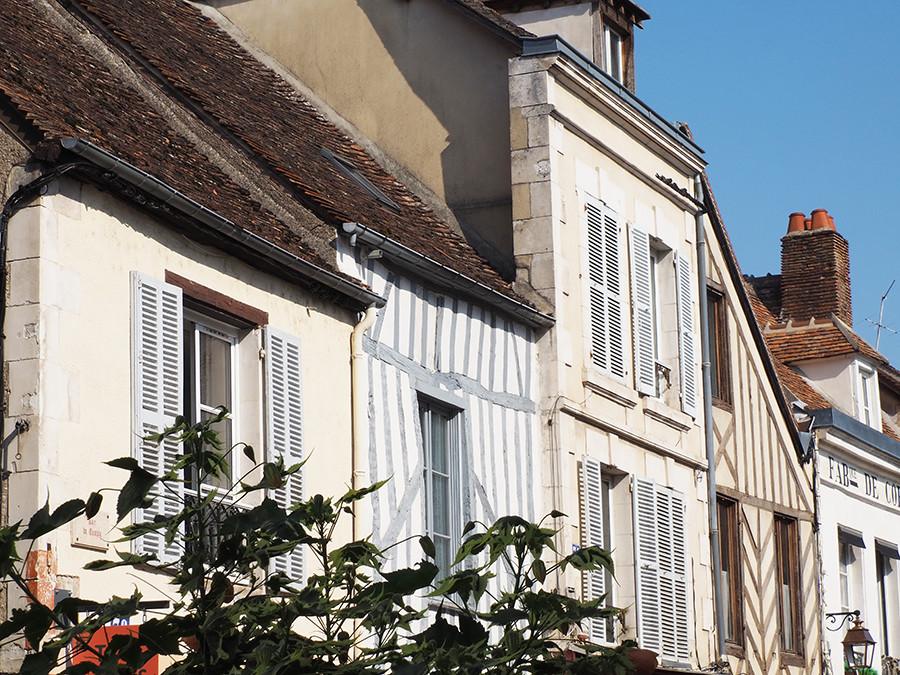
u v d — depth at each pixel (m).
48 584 8.54
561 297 15.27
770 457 20.02
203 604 5.91
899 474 23.77
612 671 6.09
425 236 14.46
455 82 16.20
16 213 8.93
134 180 9.41
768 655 19.28
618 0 17.33
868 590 22.44
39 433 8.66
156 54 13.62
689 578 17.30
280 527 6.11
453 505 13.68
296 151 14.21
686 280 18.08
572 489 15.07
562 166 15.66
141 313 9.57
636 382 16.59
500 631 13.67
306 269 11.19
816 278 25.48
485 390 14.21
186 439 6.11
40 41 11.37
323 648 5.91
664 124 17.42
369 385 12.48
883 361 25.11
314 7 17.05
